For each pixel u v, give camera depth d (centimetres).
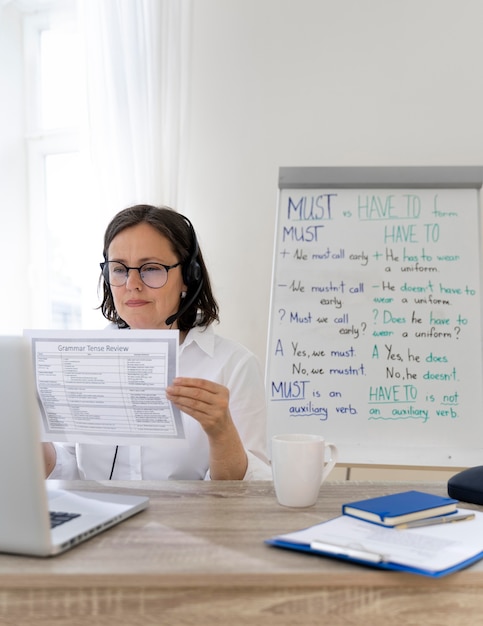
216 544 78
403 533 80
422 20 221
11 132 271
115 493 104
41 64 275
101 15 225
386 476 224
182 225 144
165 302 139
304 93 229
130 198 223
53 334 111
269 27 231
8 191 271
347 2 226
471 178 203
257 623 70
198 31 235
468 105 219
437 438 191
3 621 70
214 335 151
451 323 197
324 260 204
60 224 274
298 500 95
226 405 109
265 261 232
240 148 233
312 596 70
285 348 200
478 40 217
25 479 73
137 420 110
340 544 74
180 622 70
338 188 207
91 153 227
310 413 196
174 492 104
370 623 71
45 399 112
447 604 71
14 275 273
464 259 200
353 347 198
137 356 107
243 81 233
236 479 119
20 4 268
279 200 208
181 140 226
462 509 93
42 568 71
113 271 139
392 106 224
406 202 204
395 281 200
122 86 223
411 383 195
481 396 192
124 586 69
